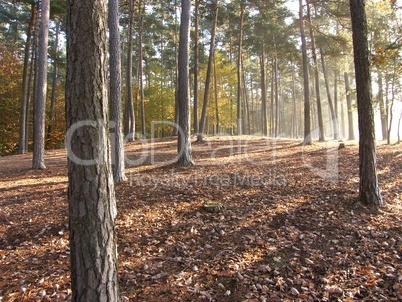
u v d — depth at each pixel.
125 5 20.42
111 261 2.38
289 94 48.19
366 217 5.48
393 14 12.30
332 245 4.56
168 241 4.71
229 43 29.45
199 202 6.41
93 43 2.30
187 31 9.74
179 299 3.31
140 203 6.30
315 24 18.45
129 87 20.19
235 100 29.61
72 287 2.31
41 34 10.76
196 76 18.67
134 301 3.26
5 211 6.18
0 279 3.76
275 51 25.81
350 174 8.80
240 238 4.82
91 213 2.27
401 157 11.44
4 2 19.64
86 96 2.27
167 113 29.30
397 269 3.83
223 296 3.37
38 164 10.97
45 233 5.07
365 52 5.79
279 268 3.94
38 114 10.98
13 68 20.72
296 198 6.68
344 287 3.53
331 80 25.86
